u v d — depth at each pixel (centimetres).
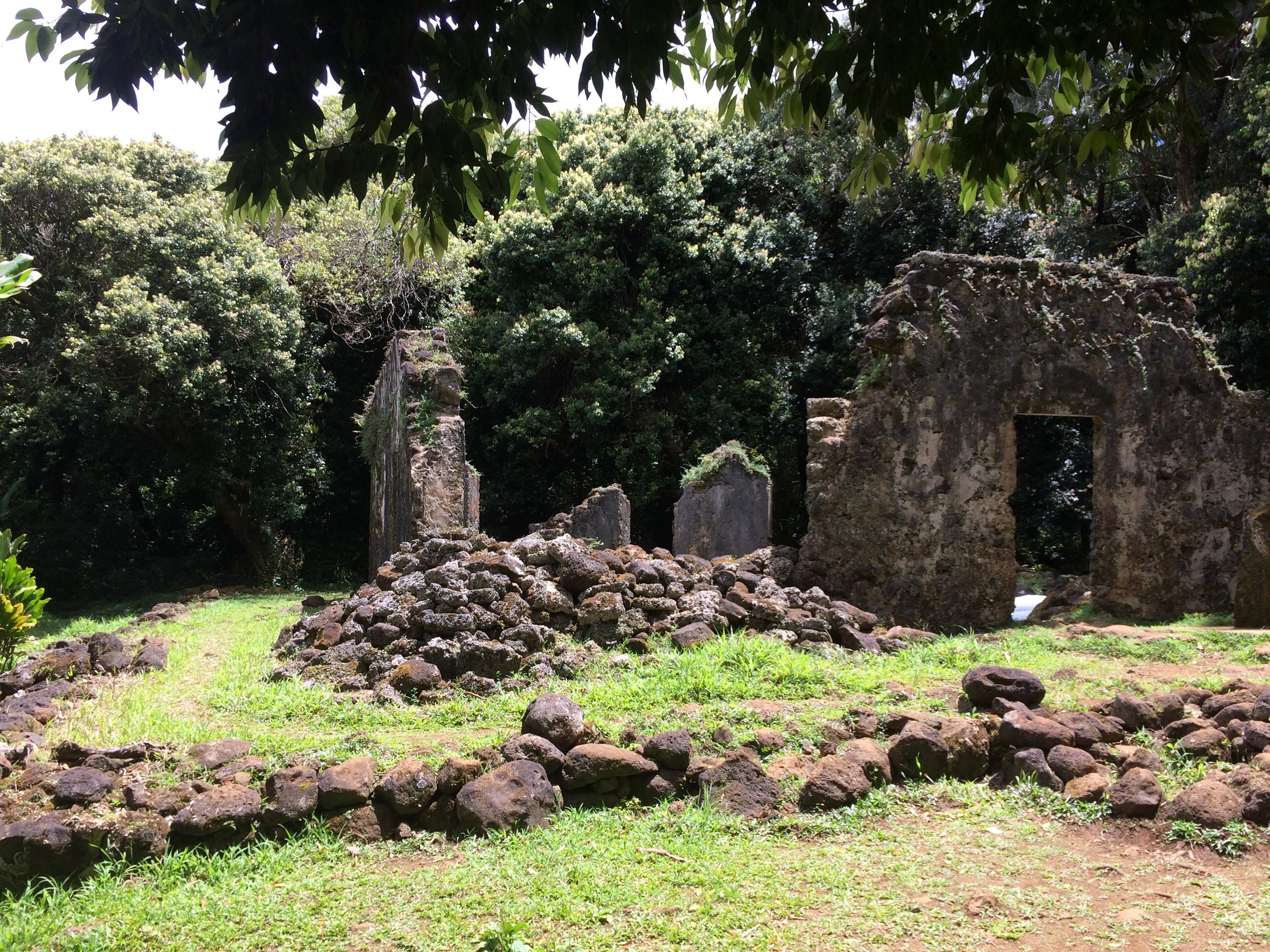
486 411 2192
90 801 482
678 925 381
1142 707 583
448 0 342
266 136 341
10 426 1848
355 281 2159
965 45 379
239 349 1906
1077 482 2072
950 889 415
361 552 2359
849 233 2194
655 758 525
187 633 1101
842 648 816
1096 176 2098
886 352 1067
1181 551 1126
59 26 342
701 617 811
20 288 899
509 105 375
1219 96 1914
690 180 2092
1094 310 1122
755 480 1373
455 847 475
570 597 827
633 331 2019
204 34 338
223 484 2023
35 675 790
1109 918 389
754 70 385
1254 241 1562
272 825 483
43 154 1809
